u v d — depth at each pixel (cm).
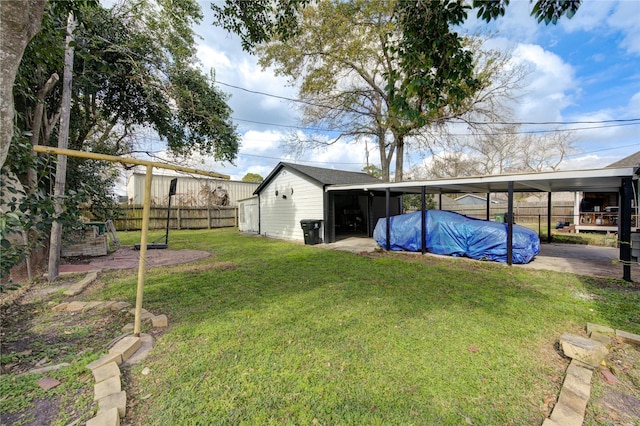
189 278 532
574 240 1022
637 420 177
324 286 473
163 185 1830
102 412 172
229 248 941
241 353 256
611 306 373
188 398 196
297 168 1180
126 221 1582
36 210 302
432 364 238
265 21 457
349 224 1562
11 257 265
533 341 278
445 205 2231
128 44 635
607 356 246
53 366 230
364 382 214
